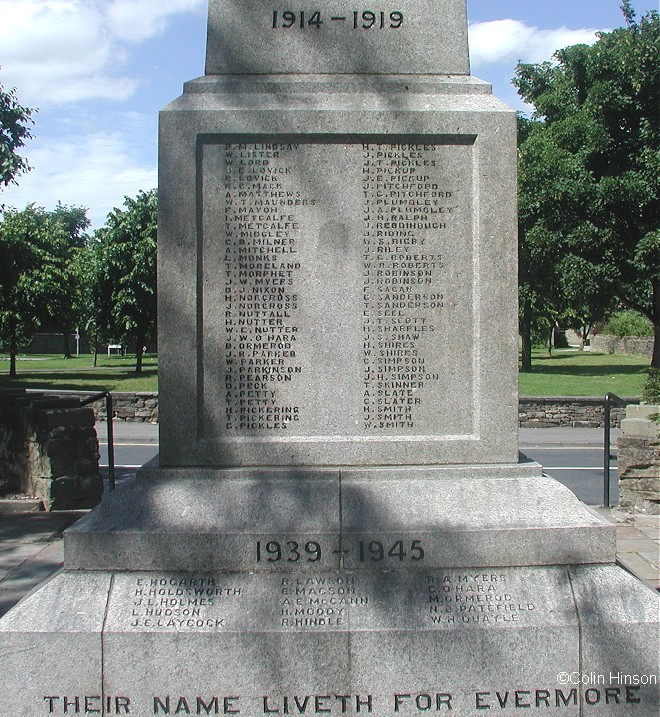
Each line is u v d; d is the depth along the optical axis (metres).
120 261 26.95
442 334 4.15
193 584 3.68
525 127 31.72
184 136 4.07
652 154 24.56
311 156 4.12
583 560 3.77
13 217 28.78
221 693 3.48
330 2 4.24
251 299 4.12
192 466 4.09
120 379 25.83
